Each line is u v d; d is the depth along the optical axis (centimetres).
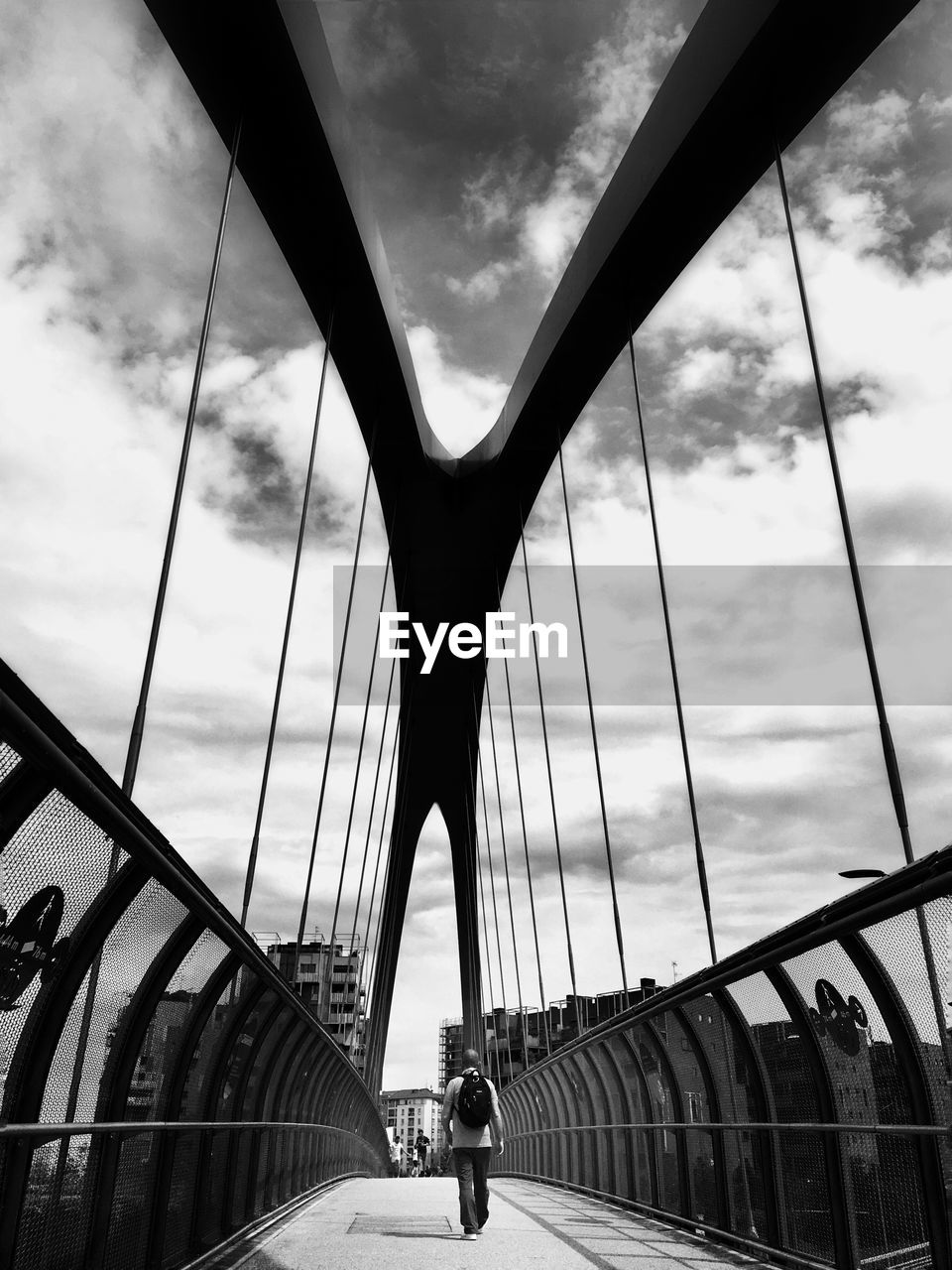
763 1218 673
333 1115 1639
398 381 2728
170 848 416
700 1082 826
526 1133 2125
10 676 257
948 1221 445
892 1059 486
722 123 1908
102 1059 443
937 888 373
